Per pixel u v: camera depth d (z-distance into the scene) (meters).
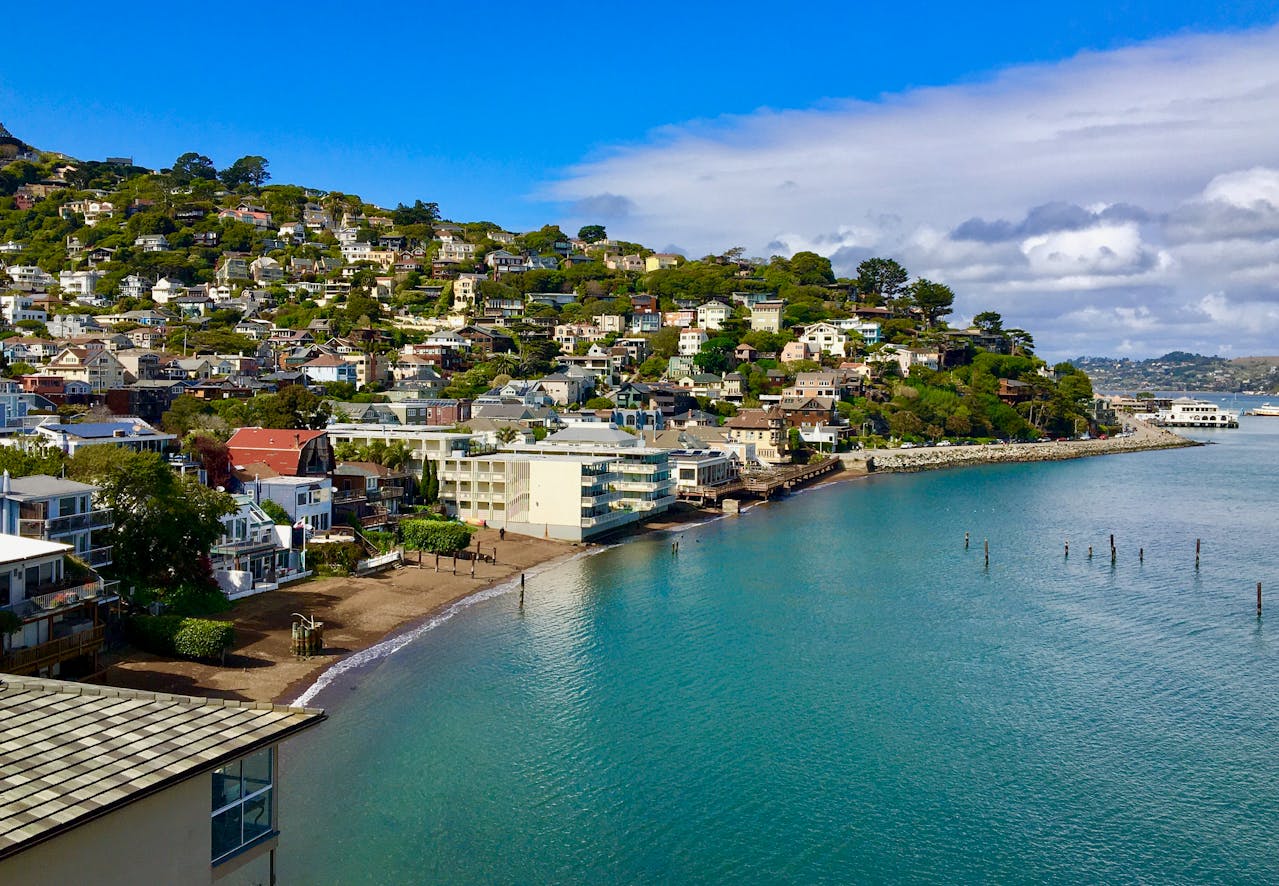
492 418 177.00
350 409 176.00
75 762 21.53
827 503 156.12
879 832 44.38
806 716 58.06
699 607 84.06
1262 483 187.50
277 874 38.75
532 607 82.88
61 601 52.44
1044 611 84.69
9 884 18.77
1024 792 48.50
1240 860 42.38
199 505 73.88
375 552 97.00
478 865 40.34
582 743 53.19
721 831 44.06
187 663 60.94
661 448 161.12
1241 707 60.44
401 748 51.44
